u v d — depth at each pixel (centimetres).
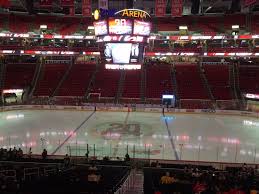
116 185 1434
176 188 1458
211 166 2348
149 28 3191
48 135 3675
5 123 4347
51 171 1920
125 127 4150
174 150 3125
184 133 3859
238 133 3903
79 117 4834
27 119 4647
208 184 1499
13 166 2017
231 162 2780
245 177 1834
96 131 3900
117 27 3106
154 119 4744
